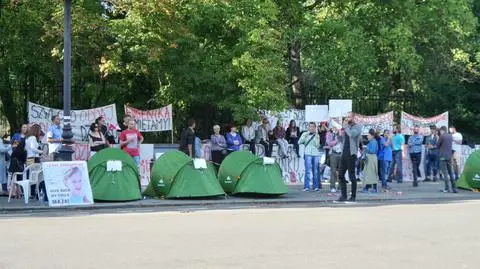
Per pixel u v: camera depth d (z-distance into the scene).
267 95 20.19
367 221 12.52
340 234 10.73
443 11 27.08
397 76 30.81
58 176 15.13
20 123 22.75
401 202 17.02
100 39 20.27
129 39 19.91
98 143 18.00
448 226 11.80
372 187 19.39
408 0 26.02
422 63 29.41
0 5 19.59
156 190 16.84
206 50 21.34
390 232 11.00
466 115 31.45
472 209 14.91
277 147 21.58
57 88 22.52
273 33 21.05
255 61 20.17
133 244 9.62
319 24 24.23
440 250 9.30
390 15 26.39
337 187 20.11
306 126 23.48
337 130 19.58
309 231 11.07
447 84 31.27
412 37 27.53
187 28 20.48
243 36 20.59
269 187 17.17
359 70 26.28
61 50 19.83
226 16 20.52
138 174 16.62
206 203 16.06
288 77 25.77
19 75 22.39
